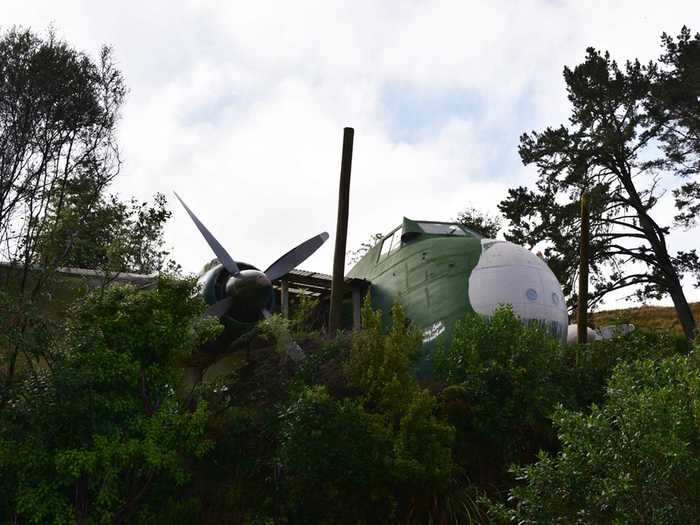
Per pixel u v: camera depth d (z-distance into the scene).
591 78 29.88
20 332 10.13
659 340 13.98
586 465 7.23
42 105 21.53
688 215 29.39
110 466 9.34
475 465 11.57
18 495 9.13
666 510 6.80
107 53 23.28
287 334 12.48
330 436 10.02
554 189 29.89
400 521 10.16
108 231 12.11
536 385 12.02
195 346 11.47
